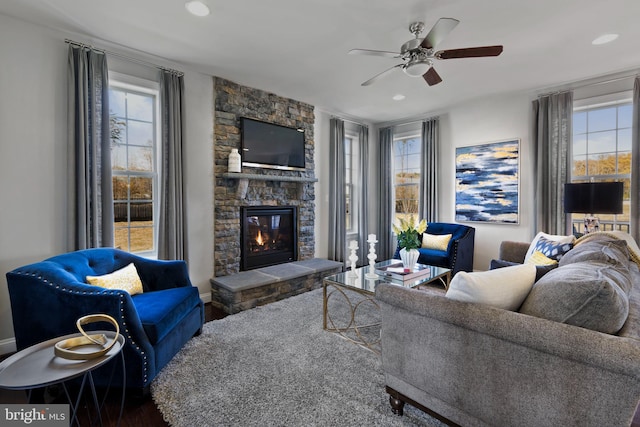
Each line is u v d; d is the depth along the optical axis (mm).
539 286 1379
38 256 2604
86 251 2441
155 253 3412
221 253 3770
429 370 1510
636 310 1285
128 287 2359
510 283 1444
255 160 4051
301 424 1612
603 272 1419
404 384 1630
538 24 2545
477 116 4664
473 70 3488
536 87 4027
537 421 1184
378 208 6008
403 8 2328
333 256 5141
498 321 1257
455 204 4922
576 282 1228
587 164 3859
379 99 4527
